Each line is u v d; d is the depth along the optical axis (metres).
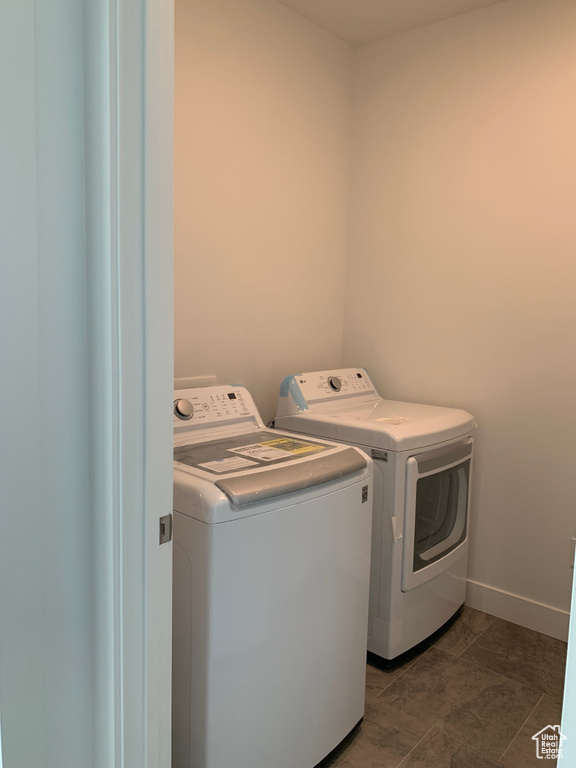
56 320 0.92
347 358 2.88
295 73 2.43
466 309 2.46
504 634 2.34
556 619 2.31
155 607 1.04
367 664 2.14
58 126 0.90
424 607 2.17
